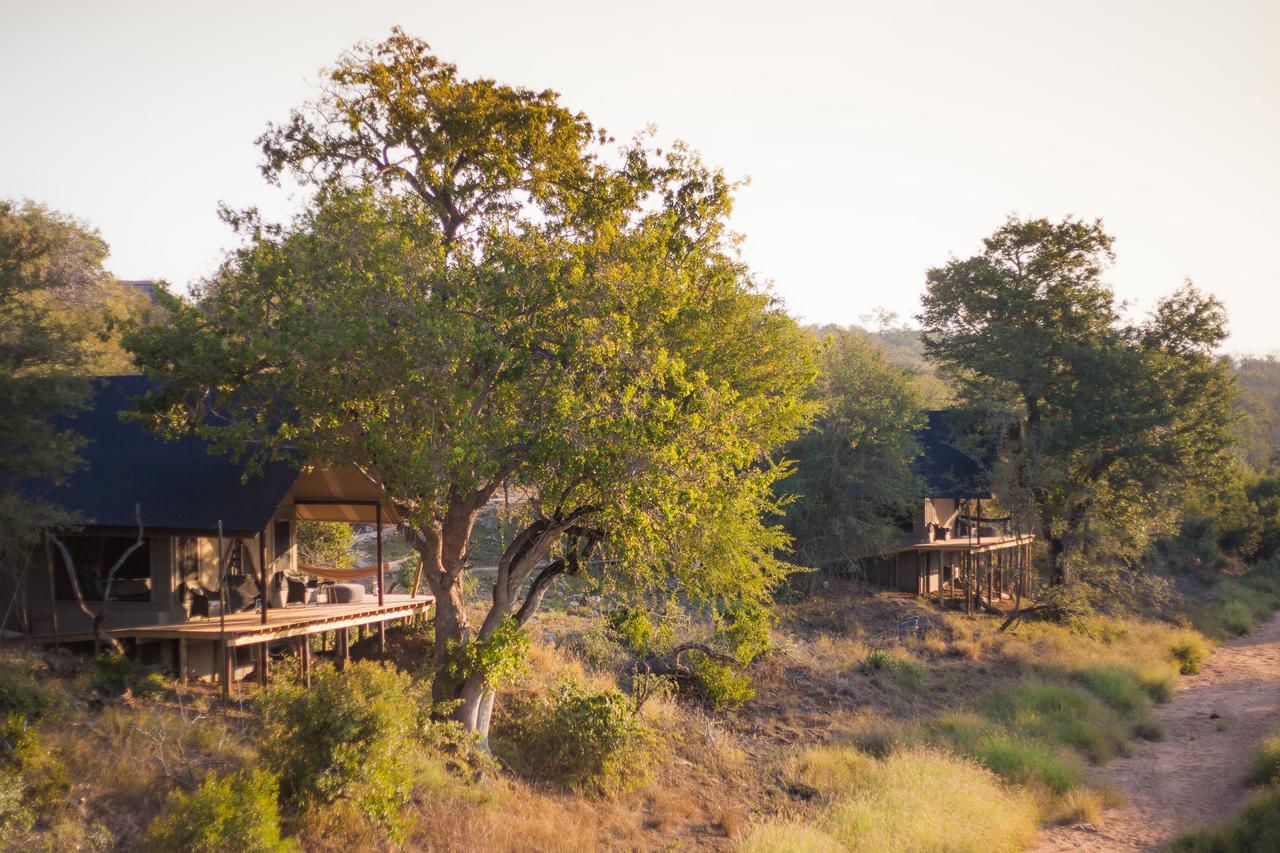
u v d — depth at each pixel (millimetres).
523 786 18047
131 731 14492
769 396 21656
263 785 12617
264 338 15062
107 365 30047
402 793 14414
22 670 15039
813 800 19953
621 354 16969
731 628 25062
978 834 17781
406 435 16219
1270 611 52406
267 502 18047
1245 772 23797
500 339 16906
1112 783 23594
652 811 18719
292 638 22688
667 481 16016
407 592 28906
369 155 20250
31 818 11234
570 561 20000
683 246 20500
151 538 18656
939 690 29953
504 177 19406
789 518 37656
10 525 15023
